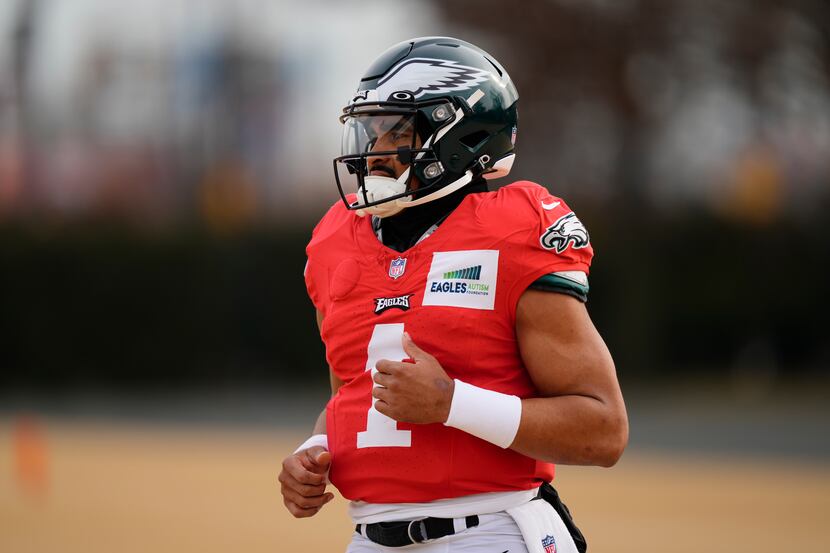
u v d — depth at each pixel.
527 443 10.04
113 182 138.38
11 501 30.12
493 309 10.35
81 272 71.25
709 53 88.62
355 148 11.12
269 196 114.56
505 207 10.57
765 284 77.06
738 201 83.12
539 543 10.39
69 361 71.69
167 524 26.39
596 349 10.32
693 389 69.00
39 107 136.50
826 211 81.94
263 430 50.03
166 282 72.06
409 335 10.44
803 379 75.31
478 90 11.14
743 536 24.61
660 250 76.19
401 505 10.50
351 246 11.21
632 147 89.12
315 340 73.31
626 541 23.97
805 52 87.12
